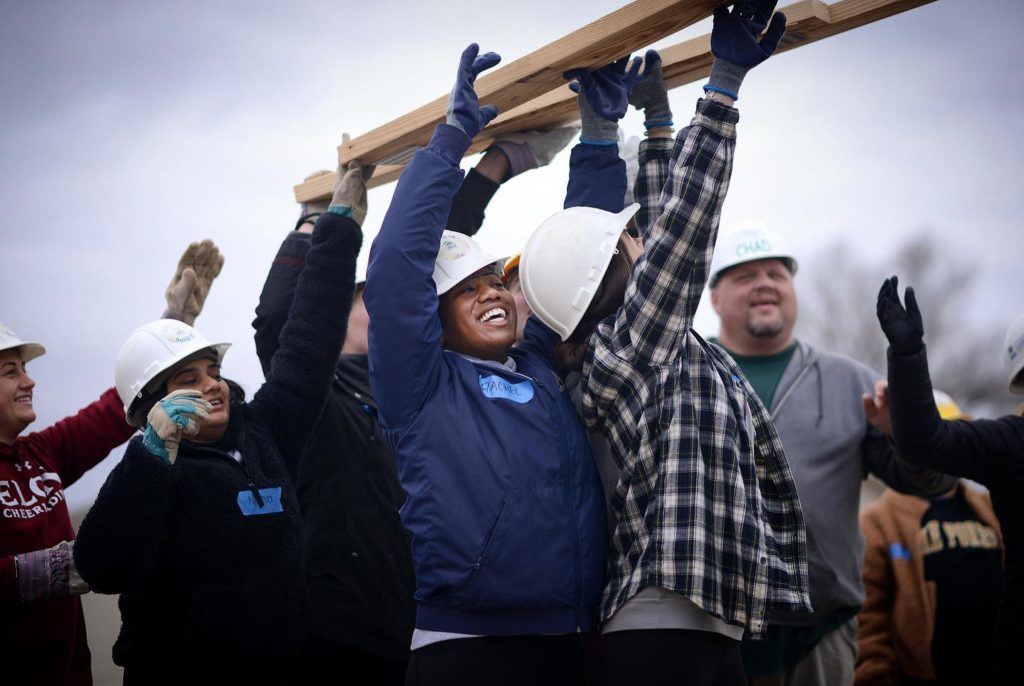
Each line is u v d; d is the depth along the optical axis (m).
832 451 4.17
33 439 3.50
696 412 2.46
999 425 3.17
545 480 2.42
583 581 2.42
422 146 3.16
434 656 2.40
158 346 3.13
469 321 2.63
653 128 2.95
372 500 3.44
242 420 3.11
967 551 4.42
